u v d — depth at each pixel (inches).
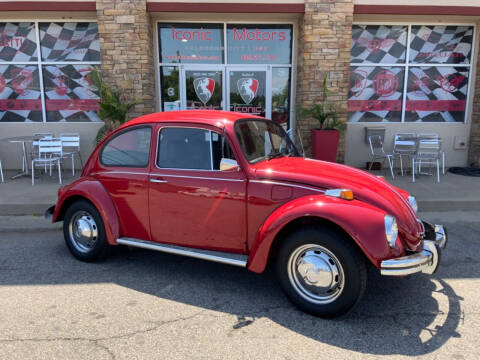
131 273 155.8
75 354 102.3
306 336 110.8
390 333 112.2
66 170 355.6
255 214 130.1
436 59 360.8
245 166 131.7
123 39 313.1
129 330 114.0
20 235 206.5
